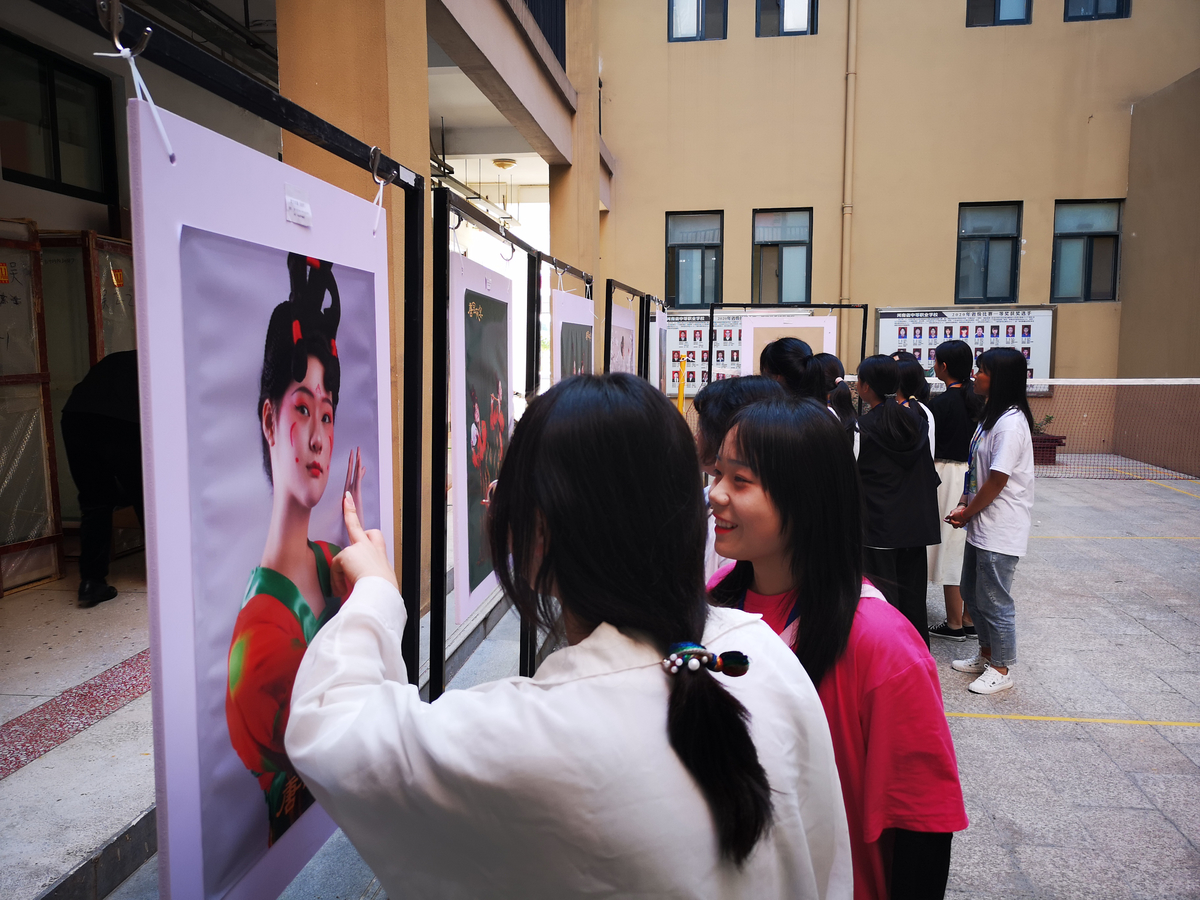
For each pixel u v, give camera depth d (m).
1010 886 2.29
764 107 11.00
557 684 0.70
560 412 0.73
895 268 10.98
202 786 0.91
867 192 10.94
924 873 1.12
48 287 4.46
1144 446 10.48
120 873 2.04
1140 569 5.66
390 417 1.35
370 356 1.27
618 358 4.25
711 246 11.33
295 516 1.07
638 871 0.66
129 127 0.75
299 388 1.07
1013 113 10.69
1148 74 10.47
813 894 0.79
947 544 4.32
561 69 7.11
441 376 1.58
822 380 3.19
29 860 1.93
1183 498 8.39
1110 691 3.62
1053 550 6.20
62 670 2.98
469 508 1.96
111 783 2.26
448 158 9.96
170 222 0.81
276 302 1.01
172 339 0.82
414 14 3.62
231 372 0.93
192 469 0.87
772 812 0.71
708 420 1.82
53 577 4.08
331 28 3.35
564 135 7.68
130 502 3.86
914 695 1.12
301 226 1.06
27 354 3.92
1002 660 3.62
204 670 0.91
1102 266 10.99
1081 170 10.70
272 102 0.96
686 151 11.16
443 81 7.82
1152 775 2.90
